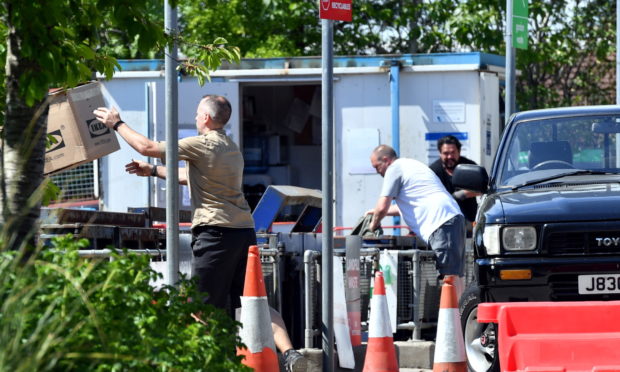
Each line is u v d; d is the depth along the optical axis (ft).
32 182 51.13
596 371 66.18
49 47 50.49
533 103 260.21
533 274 76.38
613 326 67.26
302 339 93.50
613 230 75.77
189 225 106.83
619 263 75.41
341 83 154.40
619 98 183.93
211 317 49.98
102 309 42.63
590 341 66.59
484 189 86.28
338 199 154.81
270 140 189.98
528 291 76.74
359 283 91.15
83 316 40.68
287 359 79.00
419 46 251.39
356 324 90.84
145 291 45.39
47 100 52.01
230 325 50.57
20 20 50.06
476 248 79.25
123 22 55.47
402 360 96.94
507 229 77.56
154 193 150.10
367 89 154.10
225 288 77.87
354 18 247.09
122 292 43.75
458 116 152.97
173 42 63.05
